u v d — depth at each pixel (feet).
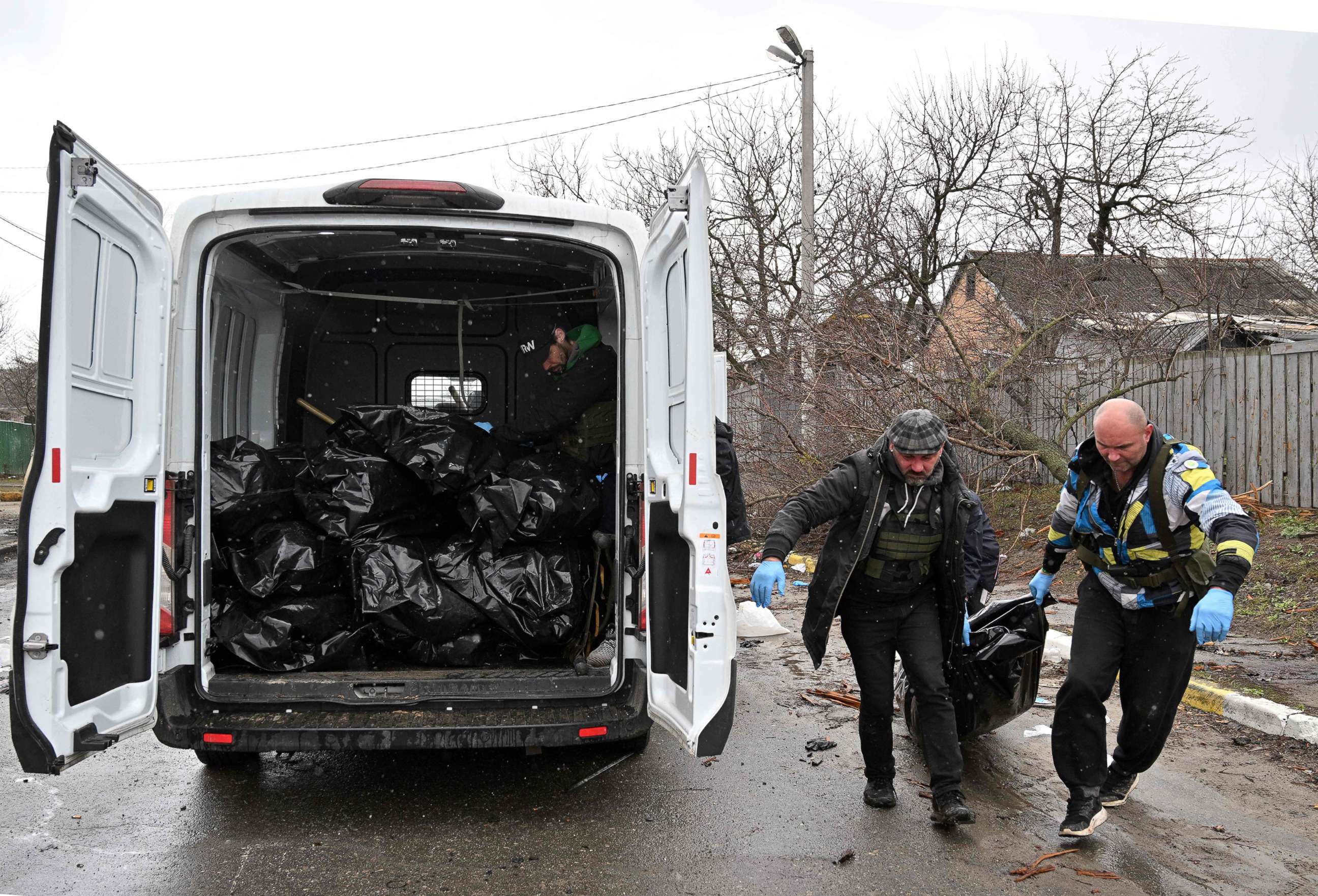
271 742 11.80
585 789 13.85
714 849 11.73
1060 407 39.99
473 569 14.37
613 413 17.51
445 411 19.13
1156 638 11.55
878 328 37.14
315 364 19.04
